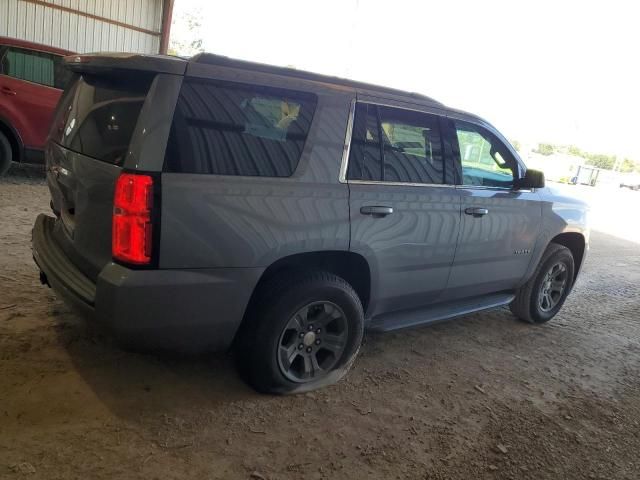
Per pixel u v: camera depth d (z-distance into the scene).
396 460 2.88
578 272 5.62
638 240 12.38
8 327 3.56
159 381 3.25
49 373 3.13
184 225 2.62
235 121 2.83
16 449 2.49
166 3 14.36
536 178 4.45
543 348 4.78
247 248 2.83
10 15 12.06
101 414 2.85
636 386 4.26
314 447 2.88
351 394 3.46
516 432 3.32
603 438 3.42
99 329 2.69
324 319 3.31
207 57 2.81
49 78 8.00
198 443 2.75
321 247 3.13
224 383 3.34
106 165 2.69
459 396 3.67
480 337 4.82
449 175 3.95
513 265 4.66
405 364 4.03
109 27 13.70
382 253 3.47
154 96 2.60
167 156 2.60
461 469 2.89
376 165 3.45
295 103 3.08
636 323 5.93
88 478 2.39
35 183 8.28
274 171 2.95
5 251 4.98
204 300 2.76
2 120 7.62
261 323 3.03
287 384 3.25
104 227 2.71
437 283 4.02
